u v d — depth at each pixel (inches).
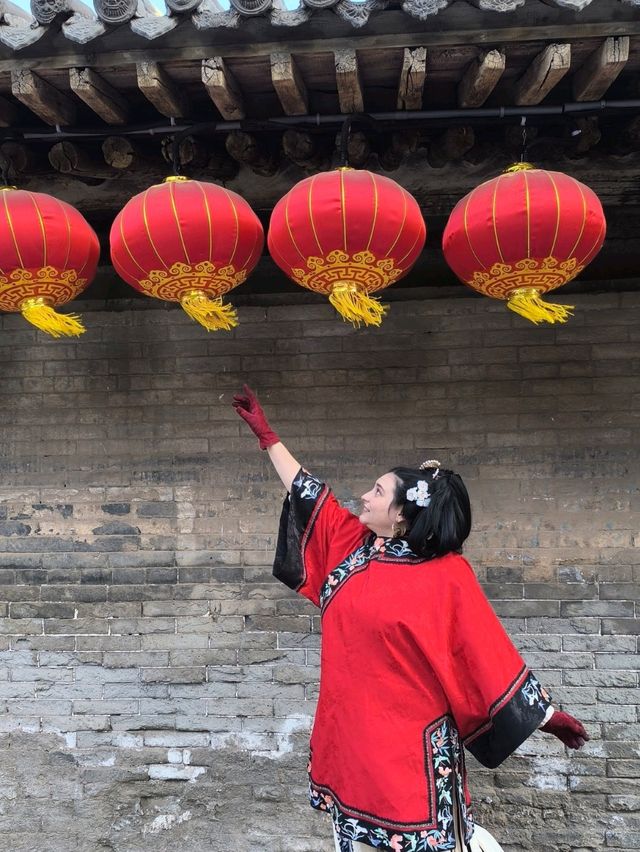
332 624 78.4
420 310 124.1
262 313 126.6
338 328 125.3
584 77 82.2
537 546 120.9
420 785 72.8
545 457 121.3
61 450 129.0
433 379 123.6
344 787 75.2
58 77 82.7
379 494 78.8
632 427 120.3
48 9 74.6
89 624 127.3
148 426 127.7
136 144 95.5
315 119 88.7
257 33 75.9
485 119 88.1
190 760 125.0
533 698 74.5
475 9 72.4
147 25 74.7
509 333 122.6
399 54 79.0
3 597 128.6
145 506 127.3
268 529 125.3
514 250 75.1
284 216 74.4
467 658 74.9
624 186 112.0
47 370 129.6
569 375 121.5
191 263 76.6
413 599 74.5
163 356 128.0
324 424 125.0
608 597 119.5
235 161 106.4
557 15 73.1
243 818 123.6
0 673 128.3
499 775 120.3
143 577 126.8
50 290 83.7
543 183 73.4
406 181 111.7
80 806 125.9
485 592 121.3
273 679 124.3
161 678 126.0
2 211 77.3
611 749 118.3
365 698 74.4
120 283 127.4
